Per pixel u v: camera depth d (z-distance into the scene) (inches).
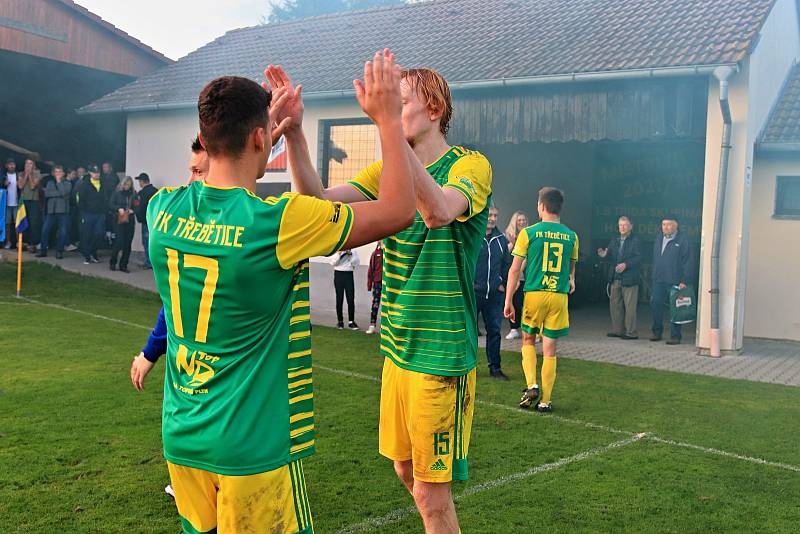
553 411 274.2
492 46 559.2
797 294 486.9
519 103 486.6
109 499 173.3
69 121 808.3
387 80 85.7
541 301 269.3
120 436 220.1
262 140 89.5
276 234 83.8
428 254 120.3
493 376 334.3
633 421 262.7
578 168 697.0
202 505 89.7
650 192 670.5
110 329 410.0
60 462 197.2
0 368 307.4
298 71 627.8
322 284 584.7
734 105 423.5
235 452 84.0
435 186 102.0
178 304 87.1
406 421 124.3
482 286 328.2
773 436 247.4
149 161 682.2
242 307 84.5
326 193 117.2
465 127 506.6
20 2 685.3
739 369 381.4
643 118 449.1
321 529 161.6
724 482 199.9
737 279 422.6
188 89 678.5
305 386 90.4
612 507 179.9
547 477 200.2
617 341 468.4
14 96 785.6
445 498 123.0
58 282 570.9
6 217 695.7
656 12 539.8
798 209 488.4
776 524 172.1
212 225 85.5
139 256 698.2
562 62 475.5
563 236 269.7
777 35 518.6
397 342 123.3
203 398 86.3
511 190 676.7
